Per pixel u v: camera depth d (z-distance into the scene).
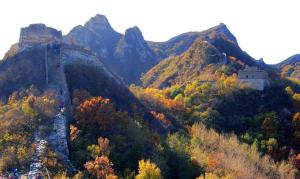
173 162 105.25
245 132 161.50
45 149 84.56
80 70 125.94
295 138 158.62
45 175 76.69
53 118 97.06
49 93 108.19
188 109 167.00
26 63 121.44
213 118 163.25
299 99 183.88
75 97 109.75
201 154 113.75
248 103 177.75
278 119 166.75
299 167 139.88
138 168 92.44
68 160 84.94
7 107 102.06
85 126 99.69
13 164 79.62
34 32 134.12
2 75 118.69
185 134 135.62
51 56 122.81
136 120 118.31
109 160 87.81
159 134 121.81
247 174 110.38
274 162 139.62
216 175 99.31
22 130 91.00
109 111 104.25
